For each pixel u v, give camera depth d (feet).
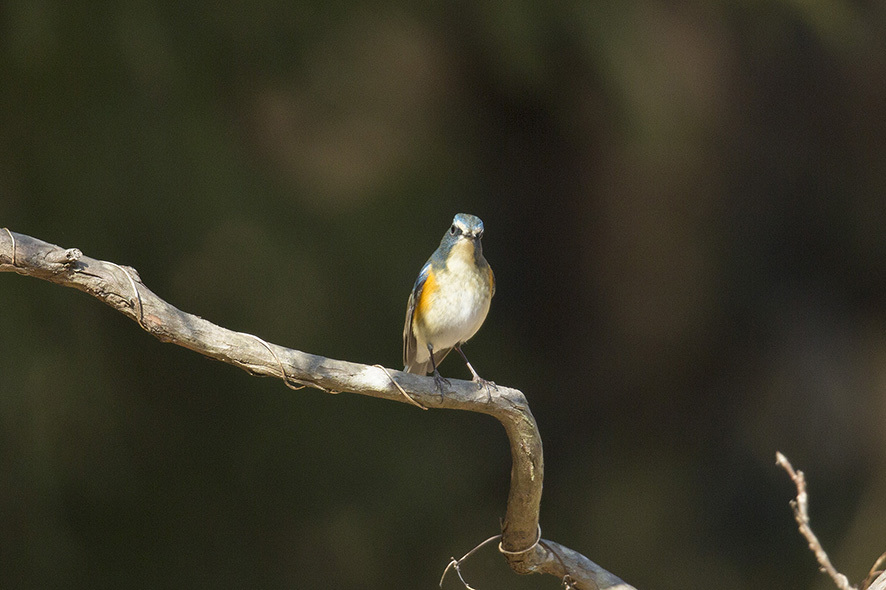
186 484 34.27
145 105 31.48
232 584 34.24
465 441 41.24
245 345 15.69
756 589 45.75
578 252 46.06
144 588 32.83
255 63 34.53
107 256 31.07
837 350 50.29
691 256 47.44
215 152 32.60
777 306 49.88
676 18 42.70
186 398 34.35
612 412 48.37
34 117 30.22
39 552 30.27
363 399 37.55
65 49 30.19
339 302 35.01
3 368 29.17
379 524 37.55
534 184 44.19
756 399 49.57
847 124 47.67
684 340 48.19
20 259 13.98
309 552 36.32
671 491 47.67
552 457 46.73
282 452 35.81
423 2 37.60
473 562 39.32
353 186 37.73
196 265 32.37
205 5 33.24
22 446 29.73
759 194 47.62
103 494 32.04
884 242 49.44
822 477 49.01
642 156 42.09
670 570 45.27
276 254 33.24
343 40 37.04
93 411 31.17
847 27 43.04
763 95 46.06
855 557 46.32
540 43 37.63
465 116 41.39
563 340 47.03
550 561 19.21
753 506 48.19
